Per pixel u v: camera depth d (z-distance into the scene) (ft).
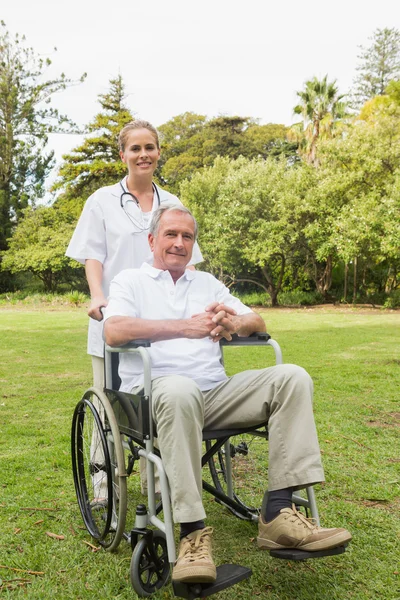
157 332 6.70
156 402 6.15
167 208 7.56
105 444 6.82
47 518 8.21
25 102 86.99
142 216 8.89
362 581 6.37
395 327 36.58
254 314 7.42
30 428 13.03
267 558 6.97
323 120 70.90
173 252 7.41
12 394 16.83
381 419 13.46
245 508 7.69
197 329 6.82
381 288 65.41
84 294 77.92
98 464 8.25
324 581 6.39
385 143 54.08
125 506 6.71
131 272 7.52
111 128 92.73
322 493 8.94
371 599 6.01
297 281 69.67
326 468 10.05
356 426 12.76
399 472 9.87
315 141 72.23
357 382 17.83
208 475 9.96
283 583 6.37
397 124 55.62
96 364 8.97
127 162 8.91
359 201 51.75
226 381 6.89
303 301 63.62
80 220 8.91
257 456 10.77
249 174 61.11
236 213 59.26
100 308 8.00
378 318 44.16
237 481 9.58
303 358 23.21
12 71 85.40
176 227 7.38
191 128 128.98
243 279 66.54
